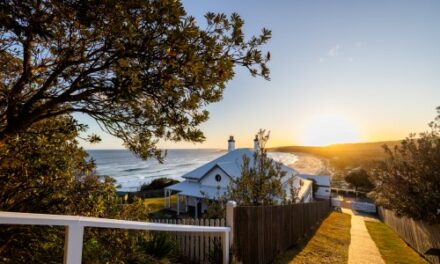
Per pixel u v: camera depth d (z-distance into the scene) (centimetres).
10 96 196
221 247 511
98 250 288
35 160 258
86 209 282
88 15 170
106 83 198
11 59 215
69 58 197
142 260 425
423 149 1003
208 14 205
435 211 927
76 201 285
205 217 752
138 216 335
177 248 580
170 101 198
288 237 860
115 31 172
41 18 168
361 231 1509
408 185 1042
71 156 292
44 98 205
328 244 992
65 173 279
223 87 213
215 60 197
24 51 194
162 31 179
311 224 1329
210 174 2023
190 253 564
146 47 177
